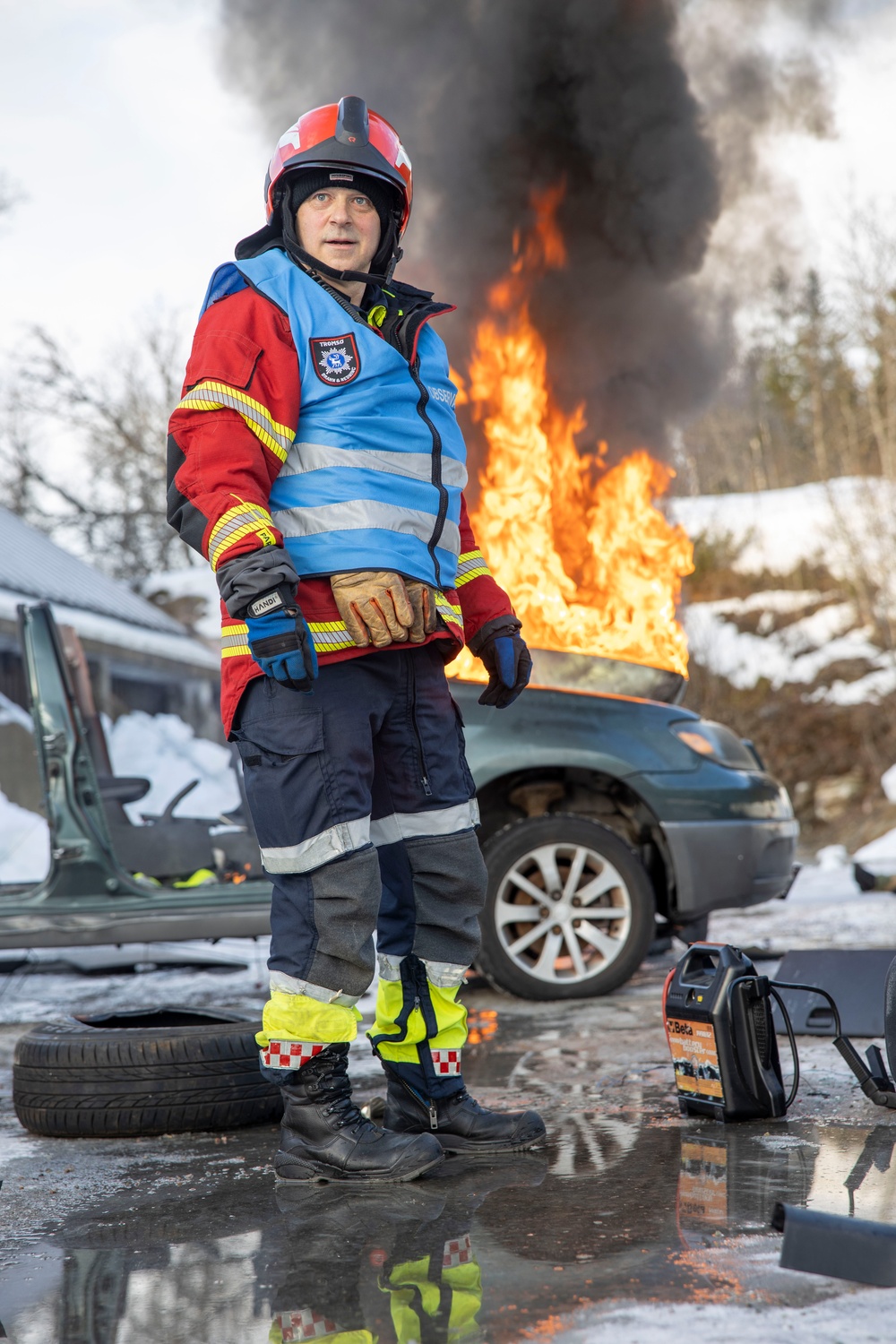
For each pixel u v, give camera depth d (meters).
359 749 2.52
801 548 21.83
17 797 11.32
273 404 2.46
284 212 2.68
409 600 2.51
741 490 25.53
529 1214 2.16
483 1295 1.79
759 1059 2.73
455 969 2.69
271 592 2.28
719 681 19.72
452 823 2.68
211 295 2.55
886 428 22.31
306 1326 1.73
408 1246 2.03
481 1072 3.49
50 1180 2.59
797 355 25.39
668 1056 3.53
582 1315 1.70
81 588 17.28
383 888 2.72
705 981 2.83
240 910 4.75
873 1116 2.75
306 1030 2.50
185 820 6.26
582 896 4.89
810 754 18.36
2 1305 1.87
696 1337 1.60
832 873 10.20
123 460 30.55
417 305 2.69
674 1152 2.52
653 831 5.10
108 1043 2.98
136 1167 2.68
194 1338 1.71
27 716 11.91
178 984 5.39
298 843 2.49
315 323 2.54
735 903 5.11
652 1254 1.92
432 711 2.68
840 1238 1.82
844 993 3.76
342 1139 2.47
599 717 5.14
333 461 2.52
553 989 4.81
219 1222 2.23
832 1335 1.60
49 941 4.64
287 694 2.48
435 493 2.62
